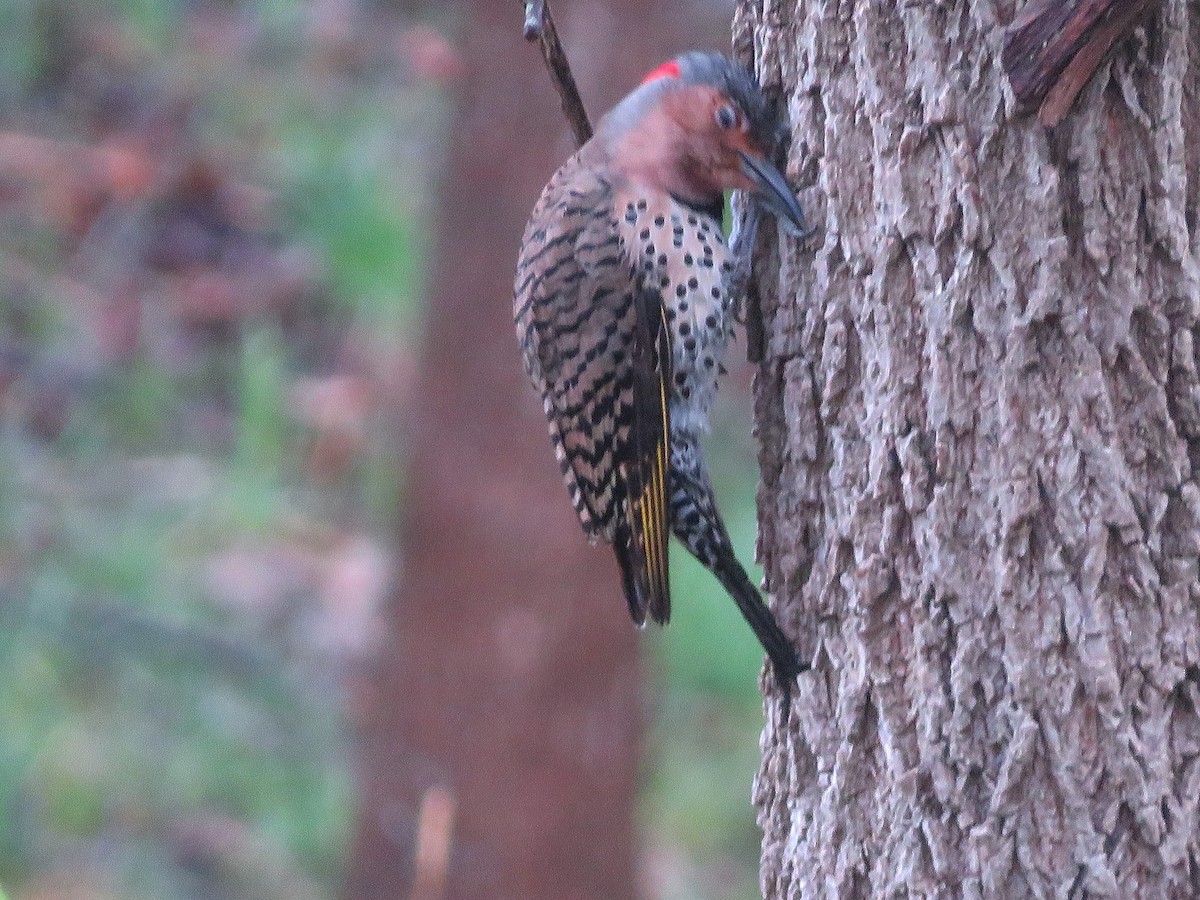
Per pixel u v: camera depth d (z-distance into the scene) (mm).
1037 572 5562
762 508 6379
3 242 21047
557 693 12766
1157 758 5523
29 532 17281
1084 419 5504
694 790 16578
